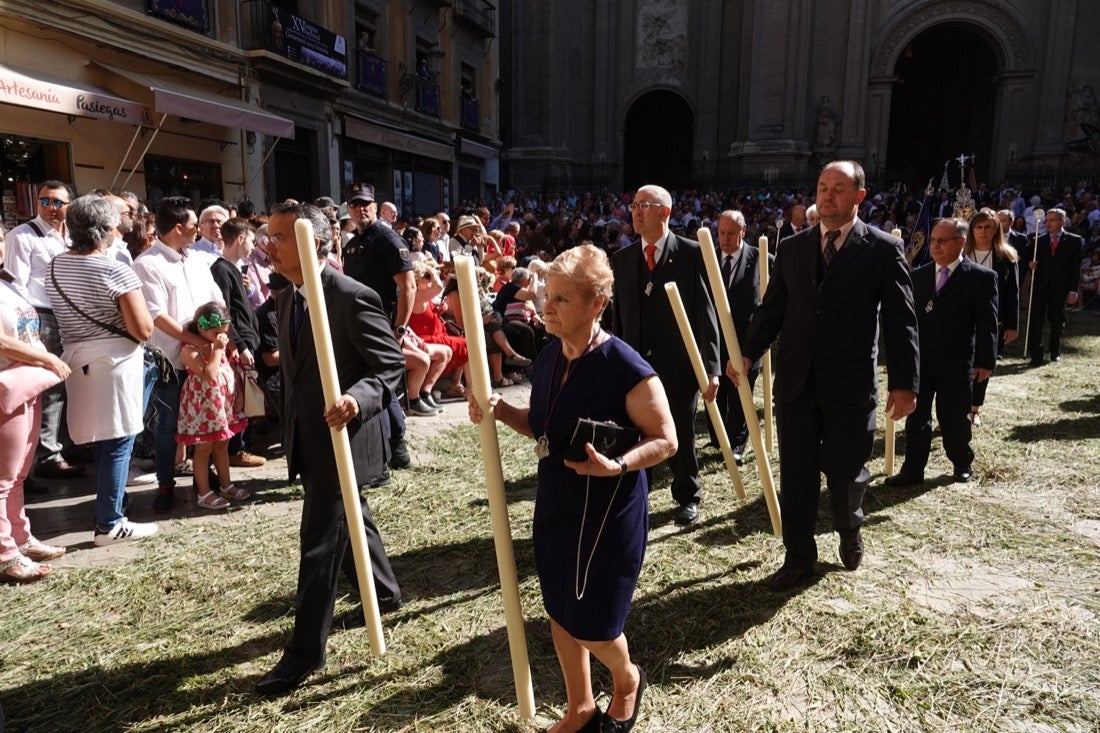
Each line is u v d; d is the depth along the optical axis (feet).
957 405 15.46
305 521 9.02
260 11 42.91
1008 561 12.10
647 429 6.89
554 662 9.42
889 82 94.32
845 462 10.89
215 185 41.63
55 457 16.47
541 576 7.32
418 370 21.40
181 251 15.11
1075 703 8.47
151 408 16.57
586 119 105.50
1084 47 88.33
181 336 13.94
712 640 9.86
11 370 11.15
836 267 10.51
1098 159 87.81
